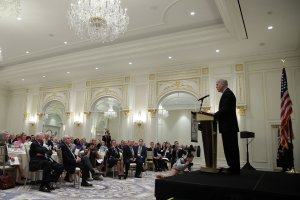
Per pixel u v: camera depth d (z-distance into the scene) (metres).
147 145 12.20
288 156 8.36
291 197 2.27
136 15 9.04
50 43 11.72
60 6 8.57
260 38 9.20
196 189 2.70
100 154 9.29
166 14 8.88
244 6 7.19
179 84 11.98
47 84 16.14
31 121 16.41
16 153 6.91
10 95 18.02
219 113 3.40
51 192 5.97
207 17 9.03
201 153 11.76
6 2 8.31
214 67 11.34
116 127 14.25
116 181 8.27
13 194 5.58
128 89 13.16
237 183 2.75
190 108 16.08
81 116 14.39
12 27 10.21
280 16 7.71
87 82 14.52
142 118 12.58
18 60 14.19
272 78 10.33
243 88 10.62
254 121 10.32
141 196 6.08
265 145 10.02
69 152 6.81
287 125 8.01
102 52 11.64
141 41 10.77
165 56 11.02
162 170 11.77
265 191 2.39
